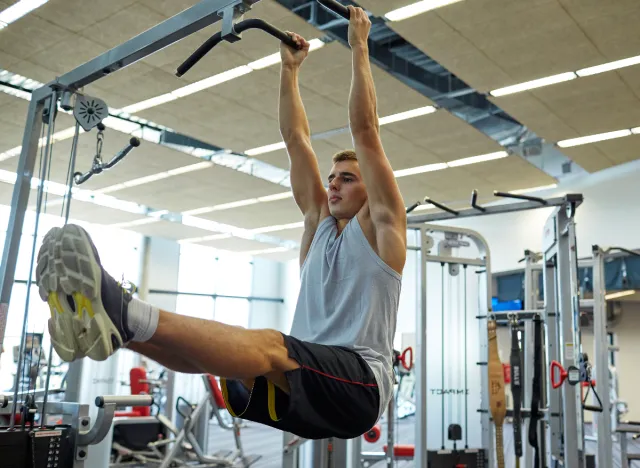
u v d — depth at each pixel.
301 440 4.25
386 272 1.52
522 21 4.96
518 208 4.46
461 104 6.62
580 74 5.89
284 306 16.86
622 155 8.45
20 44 5.44
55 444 2.62
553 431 4.56
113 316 1.12
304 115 1.97
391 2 4.71
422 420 4.58
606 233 9.55
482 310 4.86
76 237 1.15
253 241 14.07
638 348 10.68
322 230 1.72
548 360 4.70
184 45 5.29
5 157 8.33
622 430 5.60
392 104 6.57
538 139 7.72
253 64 5.72
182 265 15.12
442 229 4.89
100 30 5.19
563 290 4.27
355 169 1.73
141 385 7.02
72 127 6.98
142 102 6.59
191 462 6.22
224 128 7.33
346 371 1.40
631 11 4.78
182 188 9.76
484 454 4.79
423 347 4.68
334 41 5.27
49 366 2.66
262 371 1.28
